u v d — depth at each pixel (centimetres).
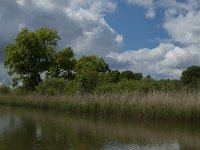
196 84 3331
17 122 2500
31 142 1639
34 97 4588
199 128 2184
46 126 2261
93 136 1834
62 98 3841
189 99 2642
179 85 3309
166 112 2641
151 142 1670
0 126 2248
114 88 3616
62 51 6731
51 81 4834
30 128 2145
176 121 2570
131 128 2175
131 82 3616
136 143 1641
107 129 2122
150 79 3731
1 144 1587
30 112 3525
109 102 3102
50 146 1545
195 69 4309
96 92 3662
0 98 5256
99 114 3159
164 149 1513
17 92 6069
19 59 6309
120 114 2944
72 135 1864
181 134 1930
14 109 4041
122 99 3031
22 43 6309
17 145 1564
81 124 2380
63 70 6800
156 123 2456
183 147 1560
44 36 6500
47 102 4097
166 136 1859
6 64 6419
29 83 6406
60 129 2109
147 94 3009
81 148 1505
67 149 1484
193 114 2539
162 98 2761
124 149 1497
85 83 4119
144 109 2756
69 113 3356
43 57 6456
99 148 1509
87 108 3309
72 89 4281
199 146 1584
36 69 6438
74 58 6894
